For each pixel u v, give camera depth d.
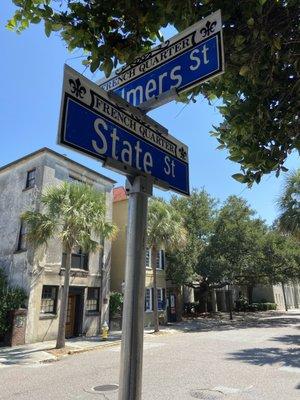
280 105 3.13
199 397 7.36
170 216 20.23
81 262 19.27
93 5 2.65
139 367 1.94
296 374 9.39
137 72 2.67
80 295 18.84
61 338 14.38
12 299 15.66
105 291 20.12
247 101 3.13
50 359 12.49
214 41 2.34
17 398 7.62
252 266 29.48
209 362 11.15
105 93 2.24
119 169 2.21
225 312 39.09
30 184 18.23
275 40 2.80
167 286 27.88
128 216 2.26
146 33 2.81
